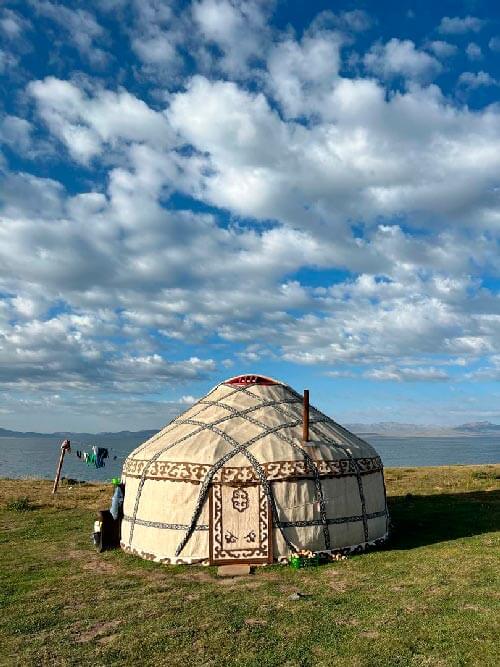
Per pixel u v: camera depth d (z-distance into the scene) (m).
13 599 8.96
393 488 21.53
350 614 7.77
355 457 12.23
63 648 7.01
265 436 11.90
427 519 14.78
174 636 7.23
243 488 11.09
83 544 12.89
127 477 12.76
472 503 17.09
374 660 6.30
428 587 8.80
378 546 12.02
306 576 9.91
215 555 10.85
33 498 19.89
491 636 6.74
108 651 6.86
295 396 13.85
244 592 9.03
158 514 11.51
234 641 6.99
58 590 9.39
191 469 11.30
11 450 140.38
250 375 13.98
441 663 6.15
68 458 88.94
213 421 12.45
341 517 11.52
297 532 11.03
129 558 11.54
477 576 9.26
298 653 6.60
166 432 13.07
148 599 8.80
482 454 148.12
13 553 12.10
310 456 11.60
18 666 6.52
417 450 194.88
